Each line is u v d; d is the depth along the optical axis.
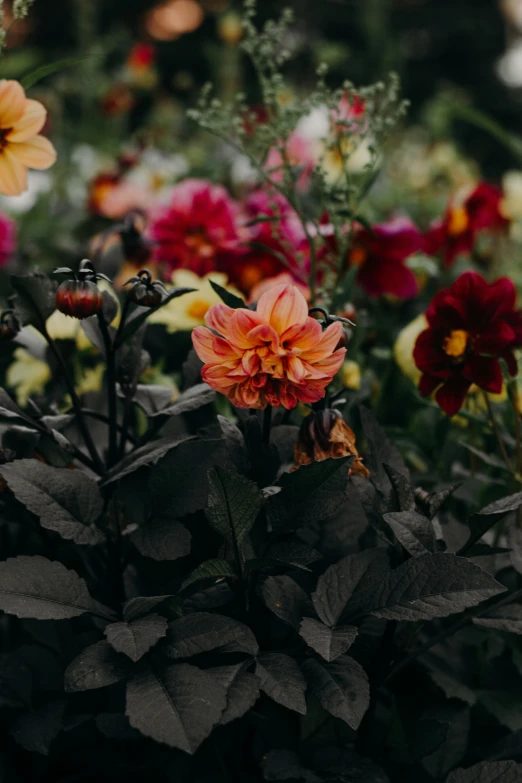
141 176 3.94
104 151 5.07
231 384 1.05
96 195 3.25
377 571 1.14
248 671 1.13
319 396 1.05
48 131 5.11
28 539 1.52
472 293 1.39
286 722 1.27
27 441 1.45
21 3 1.30
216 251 2.18
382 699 1.41
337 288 1.68
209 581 1.21
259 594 1.17
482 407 1.86
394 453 1.29
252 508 1.07
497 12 17.59
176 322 1.91
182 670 1.02
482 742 1.42
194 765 1.28
